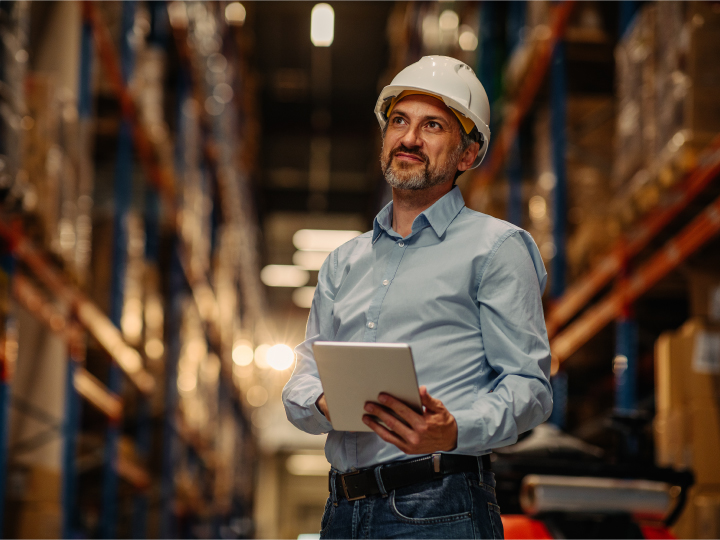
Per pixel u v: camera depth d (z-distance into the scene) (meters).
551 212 6.53
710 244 4.75
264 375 23.52
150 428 9.02
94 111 7.18
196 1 10.12
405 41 15.16
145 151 7.68
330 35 16.94
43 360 5.32
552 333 6.83
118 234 6.90
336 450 1.95
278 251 23.92
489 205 8.03
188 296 10.20
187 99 9.89
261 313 23.69
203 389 11.46
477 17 8.80
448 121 2.03
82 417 7.38
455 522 1.80
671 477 3.06
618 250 5.51
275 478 22.42
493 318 1.89
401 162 2.01
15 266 4.41
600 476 3.06
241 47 16.05
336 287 2.13
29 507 4.99
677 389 4.47
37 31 5.51
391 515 1.83
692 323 4.54
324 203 21.66
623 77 5.23
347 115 19.28
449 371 1.89
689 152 4.19
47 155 4.64
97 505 7.76
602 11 6.37
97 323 6.08
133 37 7.00
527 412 1.80
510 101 7.75
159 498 8.91
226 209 14.27
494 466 3.09
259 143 19.62
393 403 1.69
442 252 1.97
